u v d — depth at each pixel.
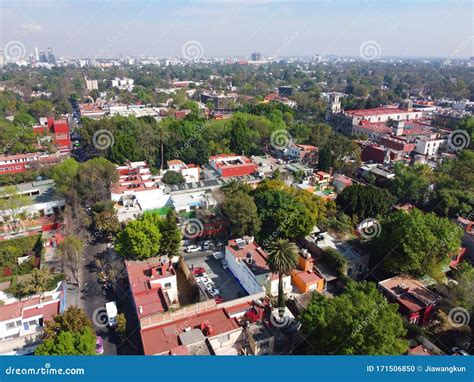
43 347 35.34
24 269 61.41
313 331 38.44
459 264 57.75
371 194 72.50
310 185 89.25
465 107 174.38
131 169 94.44
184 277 58.19
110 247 66.75
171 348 39.22
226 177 92.62
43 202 76.81
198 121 127.00
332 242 62.75
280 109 159.38
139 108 185.00
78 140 136.38
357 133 140.75
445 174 84.38
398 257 54.38
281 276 46.53
